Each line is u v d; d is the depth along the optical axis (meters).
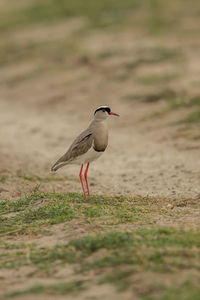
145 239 7.59
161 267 6.53
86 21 38.00
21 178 13.26
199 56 26.84
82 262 7.09
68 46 33.00
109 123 20.91
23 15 43.19
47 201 10.49
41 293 6.20
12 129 21.98
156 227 8.33
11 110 25.27
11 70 31.23
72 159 10.57
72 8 42.09
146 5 38.81
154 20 34.59
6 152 17.92
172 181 12.98
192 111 19.77
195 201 10.71
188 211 9.82
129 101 22.89
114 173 14.58
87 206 9.95
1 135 21.05
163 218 9.15
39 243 8.18
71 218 9.22
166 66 26.12
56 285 6.41
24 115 24.19
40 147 18.86
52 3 45.28
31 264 7.28
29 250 7.87
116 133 19.50
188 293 5.79
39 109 24.81
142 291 5.97
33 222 9.31
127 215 9.28
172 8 36.91
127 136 18.92
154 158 15.79
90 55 30.05
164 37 30.84
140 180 13.46
